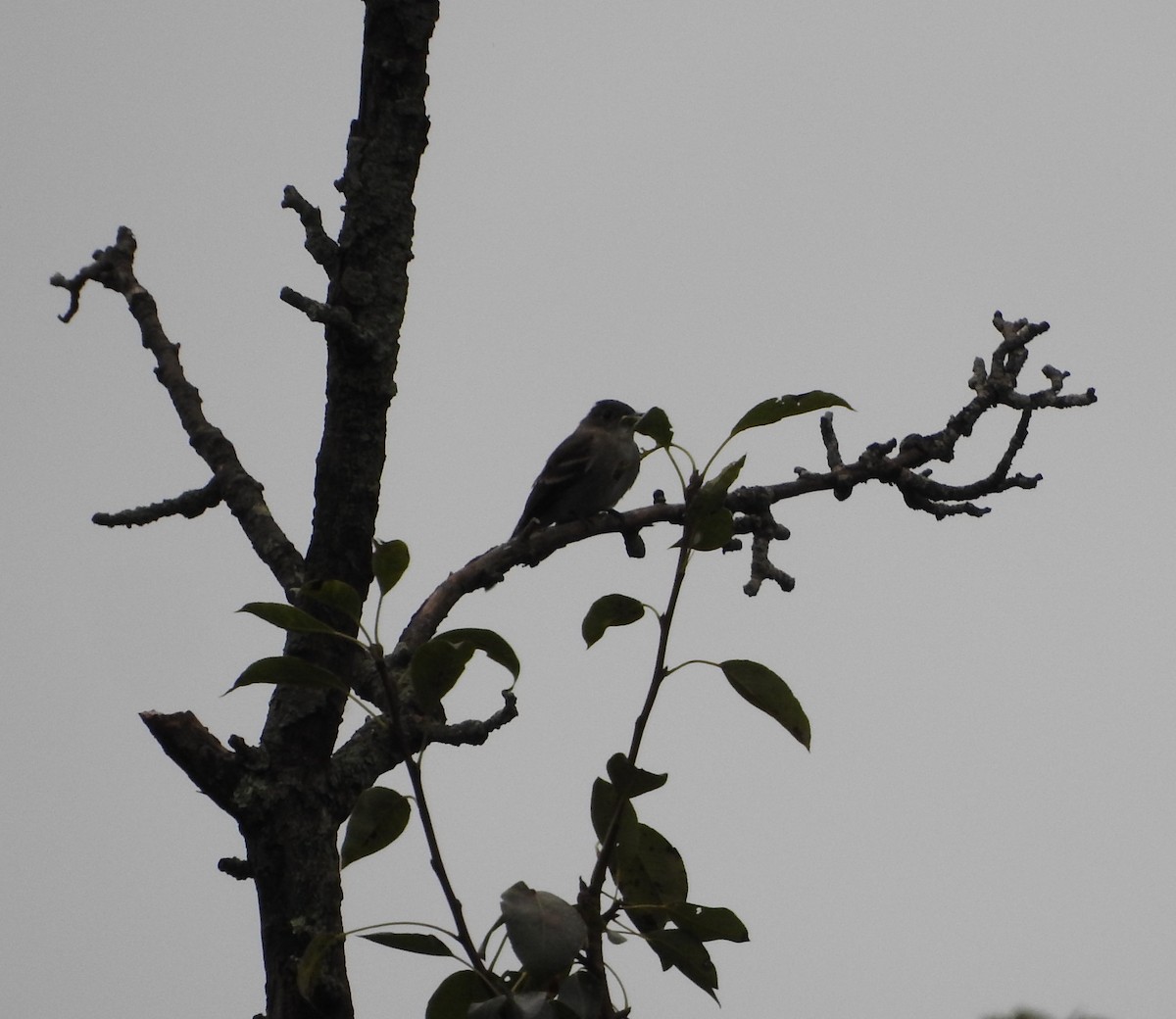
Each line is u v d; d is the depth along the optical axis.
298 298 8.23
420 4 8.86
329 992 7.70
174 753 7.88
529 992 6.02
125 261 10.48
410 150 8.86
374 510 8.48
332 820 8.07
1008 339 11.41
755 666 6.43
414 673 6.30
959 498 11.23
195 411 9.78
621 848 6.64
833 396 6.47
